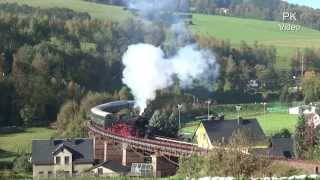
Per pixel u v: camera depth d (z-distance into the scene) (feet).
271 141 315.99
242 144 171.32
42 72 590.96
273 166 176.55
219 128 298.97
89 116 451.12
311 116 351.25
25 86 561.84
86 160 337.52
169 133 362.33
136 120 335.06
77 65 626.23
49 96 557.74
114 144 337.11
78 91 571.69
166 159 289.53
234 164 165.68
